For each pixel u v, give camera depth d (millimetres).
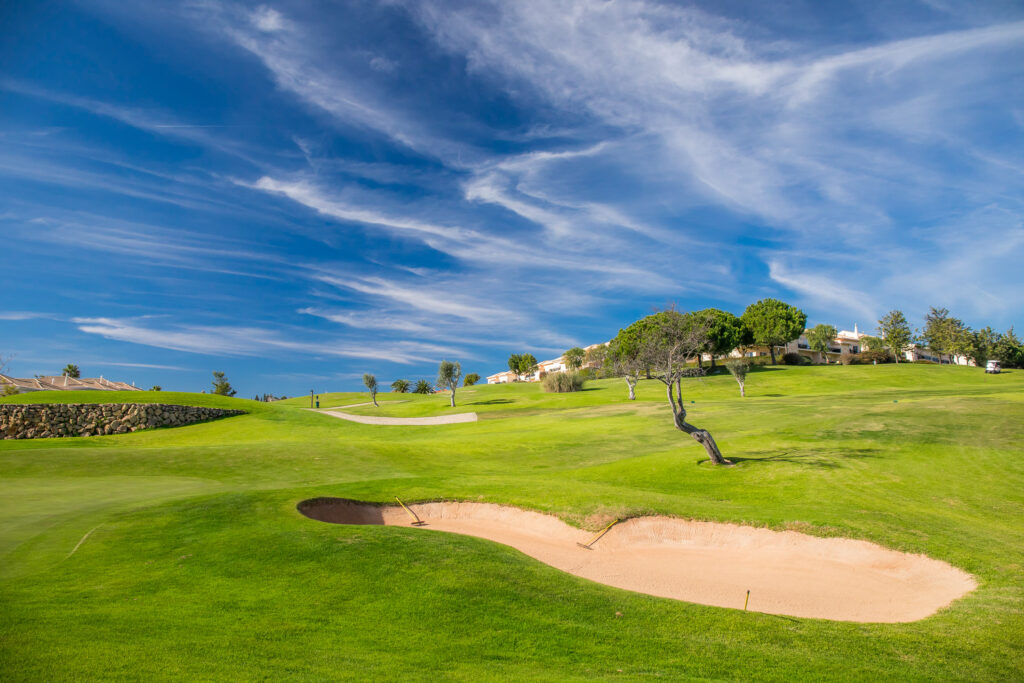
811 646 9750
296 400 111062
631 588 13430
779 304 97375
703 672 8664
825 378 76562
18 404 41062
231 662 7801
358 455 29844
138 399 45312
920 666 9016
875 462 24203
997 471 21938
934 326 106625
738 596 13000
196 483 21844
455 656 8812
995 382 69875
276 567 12102
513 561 13125
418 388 129250
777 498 20438
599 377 95375
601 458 30766
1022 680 8617
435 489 19844
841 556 14930
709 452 26047
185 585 11086
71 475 22922
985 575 12695
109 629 8562
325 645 8820
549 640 9633
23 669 6883
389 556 12797
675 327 26953
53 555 12547
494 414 57656
